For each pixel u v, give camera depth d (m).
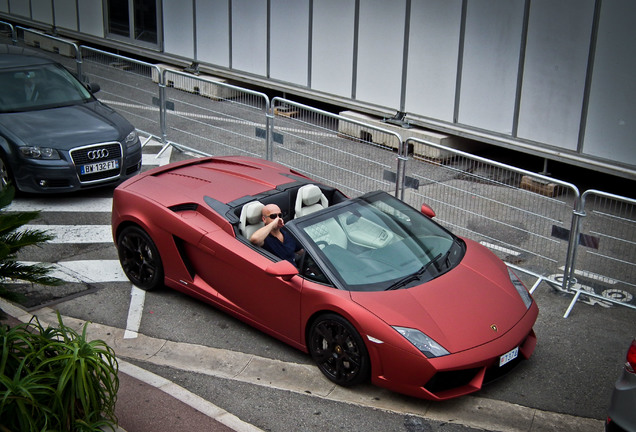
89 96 10.64
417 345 5.03
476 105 11.08
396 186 8.58
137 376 5.45
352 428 5.03
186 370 5.77
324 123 9.37
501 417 5.23
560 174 11.09
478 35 10.75
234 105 10.71
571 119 9.98
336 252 5.79
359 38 12.53
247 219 6.36
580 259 7.72
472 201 7.98
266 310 5.99
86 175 9.32
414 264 5.85
